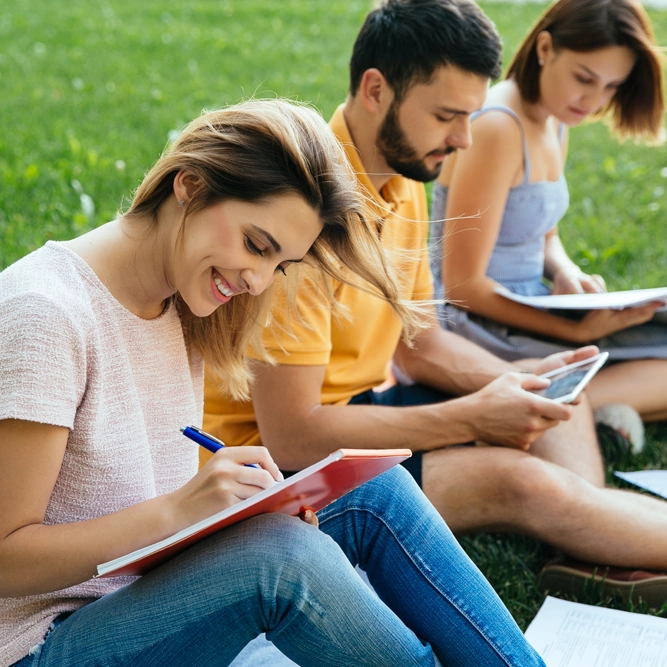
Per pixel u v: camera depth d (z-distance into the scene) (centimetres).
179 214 165
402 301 194
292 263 187
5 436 148
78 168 534
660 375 317
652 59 314
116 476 165
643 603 236
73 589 169
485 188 309
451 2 244
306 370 234
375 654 164
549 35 310
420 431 244
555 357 285
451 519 246
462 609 183
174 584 157
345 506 191
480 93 249
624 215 537
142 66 860
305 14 1184
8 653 159
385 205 258
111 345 165
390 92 247
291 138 159
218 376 209
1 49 902
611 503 238
